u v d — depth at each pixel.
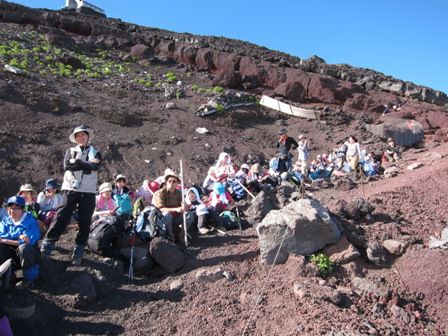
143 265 6.98
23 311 5.62
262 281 6.58
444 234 7.32
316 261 6.84
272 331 5.51
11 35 28.83
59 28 34.47
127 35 34.81
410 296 6.30
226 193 10.48
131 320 5.95
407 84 31.52
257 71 30.02
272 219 7.05
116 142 17.22
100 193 8.76
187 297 6.38
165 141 18.58
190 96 24.75
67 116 18.34
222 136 20.95
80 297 6.08
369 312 5.89
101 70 26.67
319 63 34.47
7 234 6.37
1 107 16.98
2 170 13.60
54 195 8.88
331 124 25.11
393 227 7.80
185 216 8.02
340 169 15.55
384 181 13.01
